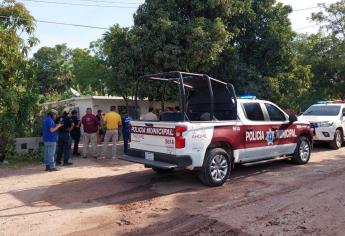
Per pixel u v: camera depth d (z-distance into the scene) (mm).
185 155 7715
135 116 9508
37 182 8969
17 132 13195
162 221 5949
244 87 16594
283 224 5656
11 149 12297
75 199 7387
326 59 29578
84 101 22781
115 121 12703
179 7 15977
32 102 13391
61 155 11586
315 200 6879
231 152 8742
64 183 8828
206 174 8047
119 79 15375
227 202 6918
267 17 18094
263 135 9445
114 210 6609
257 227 5551
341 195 7176
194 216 6137
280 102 19922
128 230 5582
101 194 7754
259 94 16750
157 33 14586
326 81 30578
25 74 13766
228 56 16438
